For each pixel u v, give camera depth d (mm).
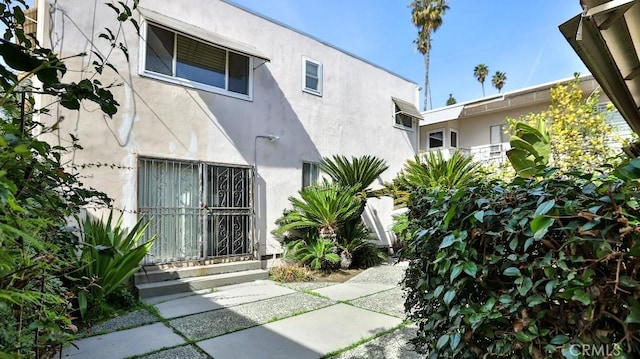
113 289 4066
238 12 6645
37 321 1387
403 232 2270
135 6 1840
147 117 5504
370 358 2875
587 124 7160
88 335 3373
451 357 1532
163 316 3984
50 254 1365
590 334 1138
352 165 7648
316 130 7918
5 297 1075
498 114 12938
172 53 5836
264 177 6887
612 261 1120
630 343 1059
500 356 1375
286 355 2941
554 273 1217
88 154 4934
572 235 1169
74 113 4848
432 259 1737
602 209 1132
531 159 2303
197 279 5379
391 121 9852
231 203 6375
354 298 4781
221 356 2924
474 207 1540
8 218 986
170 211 5660
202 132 6082
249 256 6461
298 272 6266
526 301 1286
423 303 1953
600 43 1921
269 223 6887
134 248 4492
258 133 6848
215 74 6332
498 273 1455
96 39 5066
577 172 1348
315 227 6895
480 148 12844
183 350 3041
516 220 1334
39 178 1449
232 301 4625
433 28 23297
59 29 4773
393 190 7188
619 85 2477
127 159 5270
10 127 1057
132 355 2934
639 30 1897
